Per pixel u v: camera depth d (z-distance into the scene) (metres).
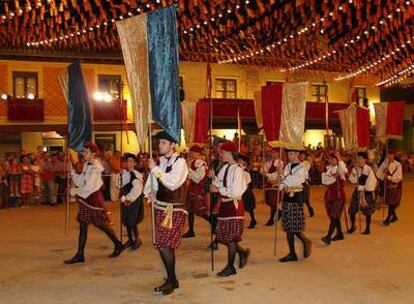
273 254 7.94
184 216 6.05
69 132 8.95
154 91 6.08
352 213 9.65
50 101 21.97
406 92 31.89
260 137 24.50
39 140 22.55
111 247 8.62
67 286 6.32
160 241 5.92
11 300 5.79
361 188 9.45
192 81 24.34
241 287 6.14
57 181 15.34
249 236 9.51
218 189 6.72
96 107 22.02
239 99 24.02
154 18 6.16
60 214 12.90
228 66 25.11
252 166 19.30
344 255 7.78
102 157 16.06
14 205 14.66
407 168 27.94
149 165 5.88
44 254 8.13
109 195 15.91
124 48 6.26
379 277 6.52
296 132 7.86
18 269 7.20
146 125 6.17
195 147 9.41
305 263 7.30
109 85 22.75
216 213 7.49
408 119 32.25
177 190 5.98
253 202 10.44
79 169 9.65
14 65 21.41
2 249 8.53
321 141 26.75
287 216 7.42
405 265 7.13
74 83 8.85
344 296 5.74
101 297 5.88
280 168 7.84
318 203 14.53
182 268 7.11
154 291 6.05
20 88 21.61
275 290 6.00
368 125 10.52
